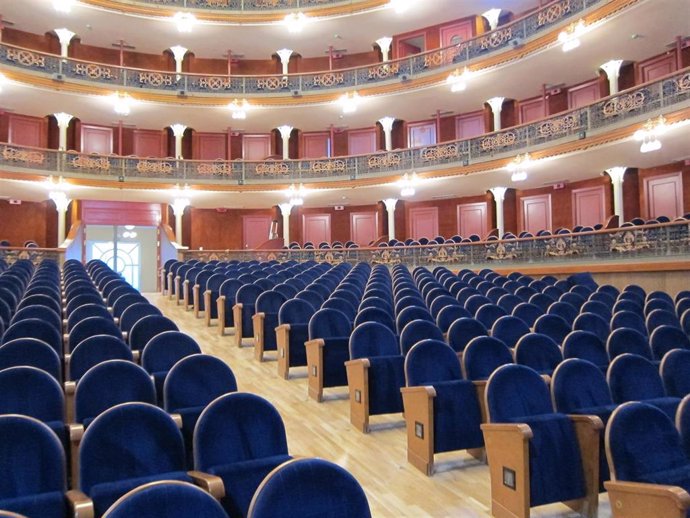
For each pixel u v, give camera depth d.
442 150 17.14
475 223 19.45
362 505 2.09
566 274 12.30
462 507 3.42
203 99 18.89
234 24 19.12
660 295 8.84
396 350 5.32
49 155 16.94
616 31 13.26
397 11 18.11
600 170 15.44
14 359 4.07
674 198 14.42
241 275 11.11
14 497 2.44
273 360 7.17
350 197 20.25
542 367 4.89
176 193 19.12
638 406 2.98
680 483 2.78
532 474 3.20
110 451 2.71
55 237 19.16
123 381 3.61
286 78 19.28
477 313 6.79
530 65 15.42
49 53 18.11
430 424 3.88
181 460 2.87
